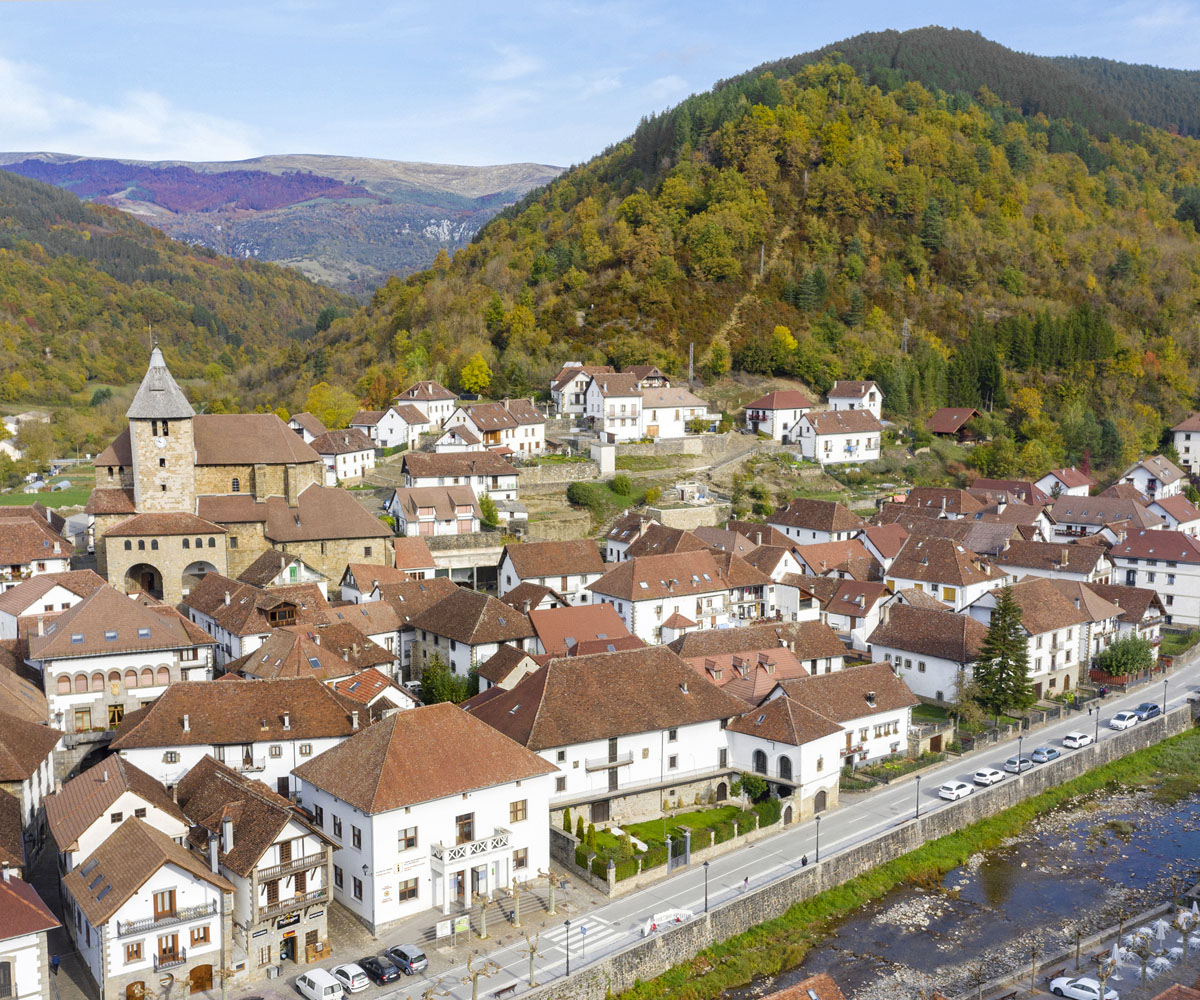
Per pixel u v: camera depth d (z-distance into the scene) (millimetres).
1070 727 113000
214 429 133875
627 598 124500
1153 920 79125
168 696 83000
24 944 56094
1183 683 129000
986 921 78750
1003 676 107812
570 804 83188
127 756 79250
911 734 102250
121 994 59969
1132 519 169500
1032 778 99625
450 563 149500
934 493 182625
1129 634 129750
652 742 88438
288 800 77000
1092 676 128875
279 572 120375
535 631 109812
